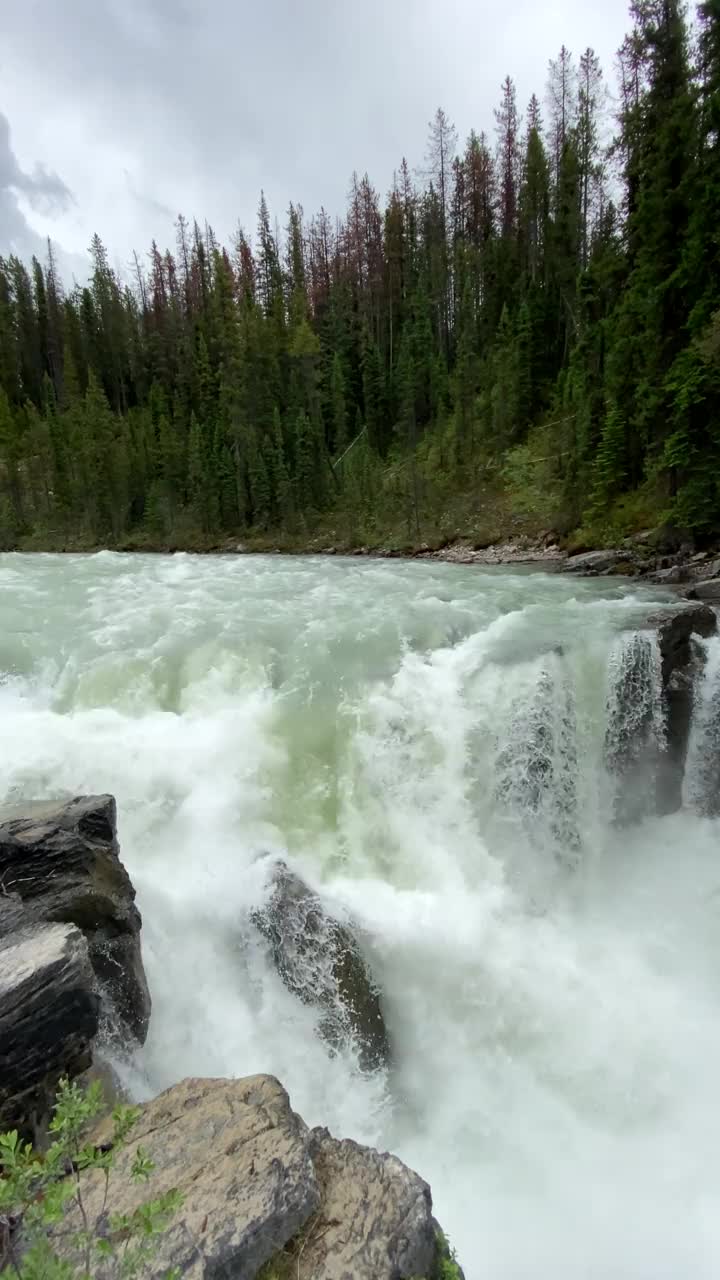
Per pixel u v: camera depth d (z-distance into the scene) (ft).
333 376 189.16
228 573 73.10
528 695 33.65
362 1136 20.72
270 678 35.86
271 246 239.09
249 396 186.50
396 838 31.07
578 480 96.84
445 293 199.52
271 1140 13.01
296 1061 21.26
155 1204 9.34
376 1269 11.10
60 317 287.07
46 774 28.27
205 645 38.70
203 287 265.75
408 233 222.07
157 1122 13.92
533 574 74.59
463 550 109.29
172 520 171.73
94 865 19.77
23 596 53.21
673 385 68.13
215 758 30.50
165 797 28.91
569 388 125.80
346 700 34.01
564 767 34.17
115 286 294.66
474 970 26.48
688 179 75.31
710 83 74.23
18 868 18.22
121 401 264.11
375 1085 21.91
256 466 163.43
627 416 85.30
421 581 66.28
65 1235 11.07
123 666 36.37
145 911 23.12
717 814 37.55
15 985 14.29
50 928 16.49
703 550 69.36
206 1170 12.37
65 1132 9.77
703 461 67.41
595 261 127.65
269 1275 10.86
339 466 171.94
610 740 35.70
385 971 25.53
